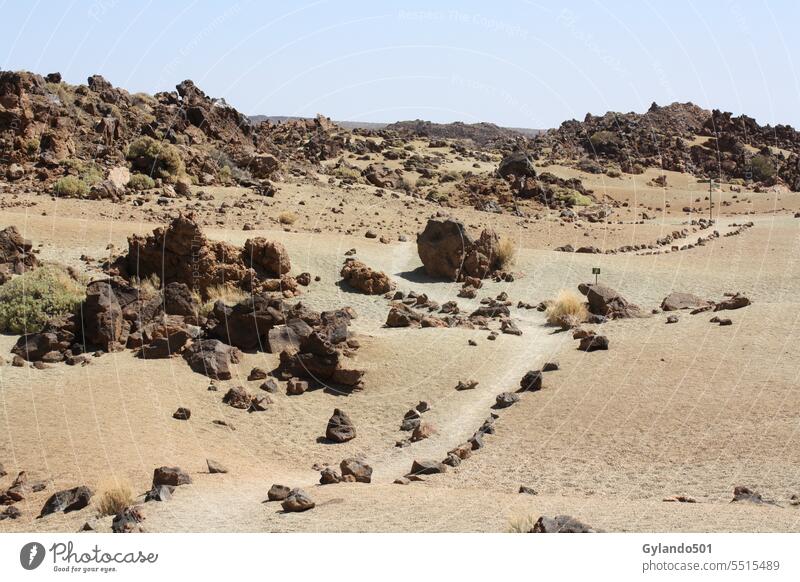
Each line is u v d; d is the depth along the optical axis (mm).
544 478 20859
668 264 50750
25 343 30422
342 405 28172
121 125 73750
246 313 32656
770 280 46500
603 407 25469
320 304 40125
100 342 31328
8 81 62281
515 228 66562
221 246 40844
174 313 34000
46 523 17828
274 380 29625
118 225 49031
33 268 39406
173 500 18578
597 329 34375
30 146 61406
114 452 22422
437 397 28203
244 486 20219
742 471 20250
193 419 26016
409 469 22688
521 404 26656
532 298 43000
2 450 22281
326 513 17078
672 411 24625
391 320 36938
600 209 87375
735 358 28672
